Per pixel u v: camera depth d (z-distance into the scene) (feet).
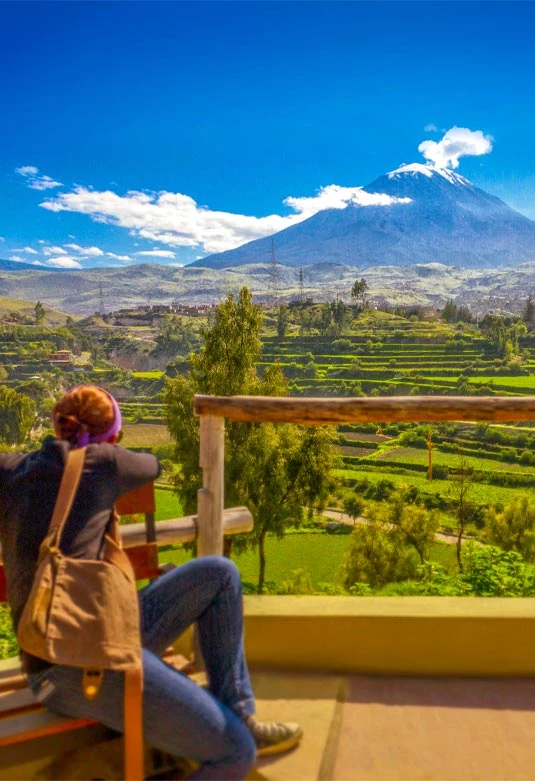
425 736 7.79
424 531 103.35
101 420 6.89
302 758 7.29
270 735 7.25
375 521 100.27
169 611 6.88
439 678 8.93
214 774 6.27
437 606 9.15
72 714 6.31
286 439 75.15
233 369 74.59
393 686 8.76
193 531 8.58
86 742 7.14
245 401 8.45
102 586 6.05
